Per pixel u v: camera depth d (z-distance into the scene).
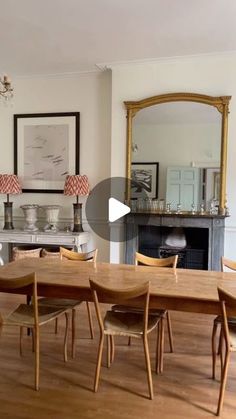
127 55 4.26
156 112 4.51
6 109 5.33
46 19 3.26
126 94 4.61
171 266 3.25
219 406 2.10
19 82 5.25
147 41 3.80
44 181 5.25
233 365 2.67
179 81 4.41
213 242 4.37
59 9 3.06
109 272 2.87
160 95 4.44
